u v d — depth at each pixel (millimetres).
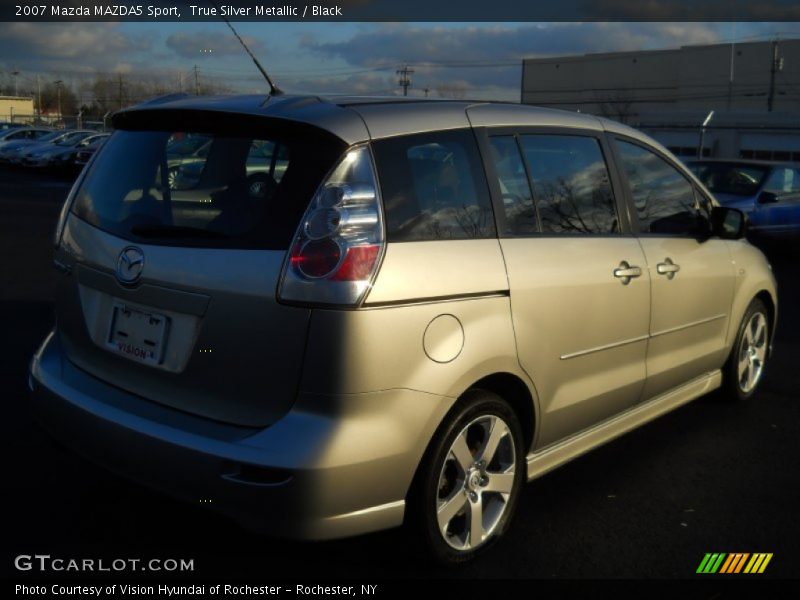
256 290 2930
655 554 3600
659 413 4652
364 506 2961
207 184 3211
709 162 13102
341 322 2848
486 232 3400
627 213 4262
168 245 3184
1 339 6574
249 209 3064
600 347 3918
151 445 3037
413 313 3004
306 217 2920
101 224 3492
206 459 2908
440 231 3203
